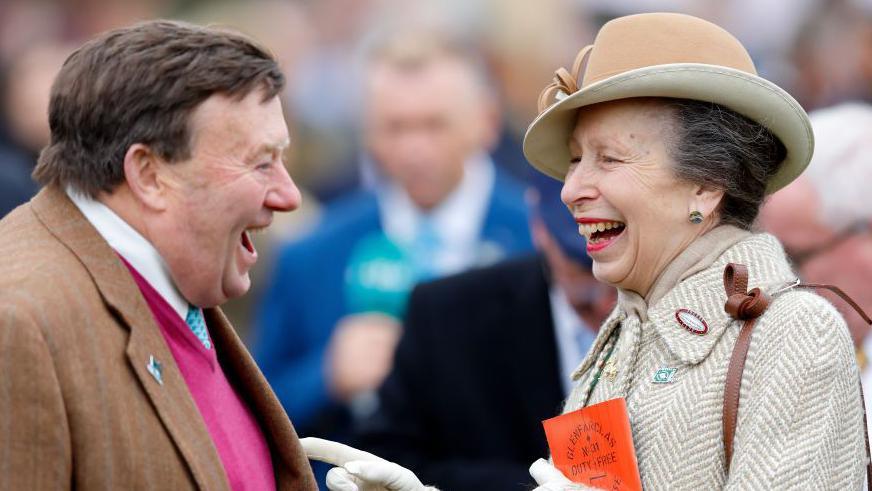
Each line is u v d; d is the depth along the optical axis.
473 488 14.02
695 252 9.55
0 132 24.38
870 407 13.27
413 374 14.66
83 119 8.85
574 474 9.54
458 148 19.59
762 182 9.70
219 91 8.94
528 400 14.26
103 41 8.95
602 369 10.03
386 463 10.08
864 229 13.53
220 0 26.97
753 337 9.05
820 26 25.83
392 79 19.75
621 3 25.41
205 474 8.77
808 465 8.62
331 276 19.06
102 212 9.01
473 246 19.48
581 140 9.77
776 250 9.57
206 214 9.00
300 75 25.94
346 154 25.75
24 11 26.38
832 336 8.84
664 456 9.15
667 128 9.42
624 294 9.94
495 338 14.44
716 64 9.41
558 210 13.70
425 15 25.67
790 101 9.33
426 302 14.84
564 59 25.30
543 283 14.45
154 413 8.67
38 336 8.22
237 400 9.91
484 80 22.70
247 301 21.56
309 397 18.25
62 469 8.20
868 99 25.67
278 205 9.30
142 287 9.07
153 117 8.81
